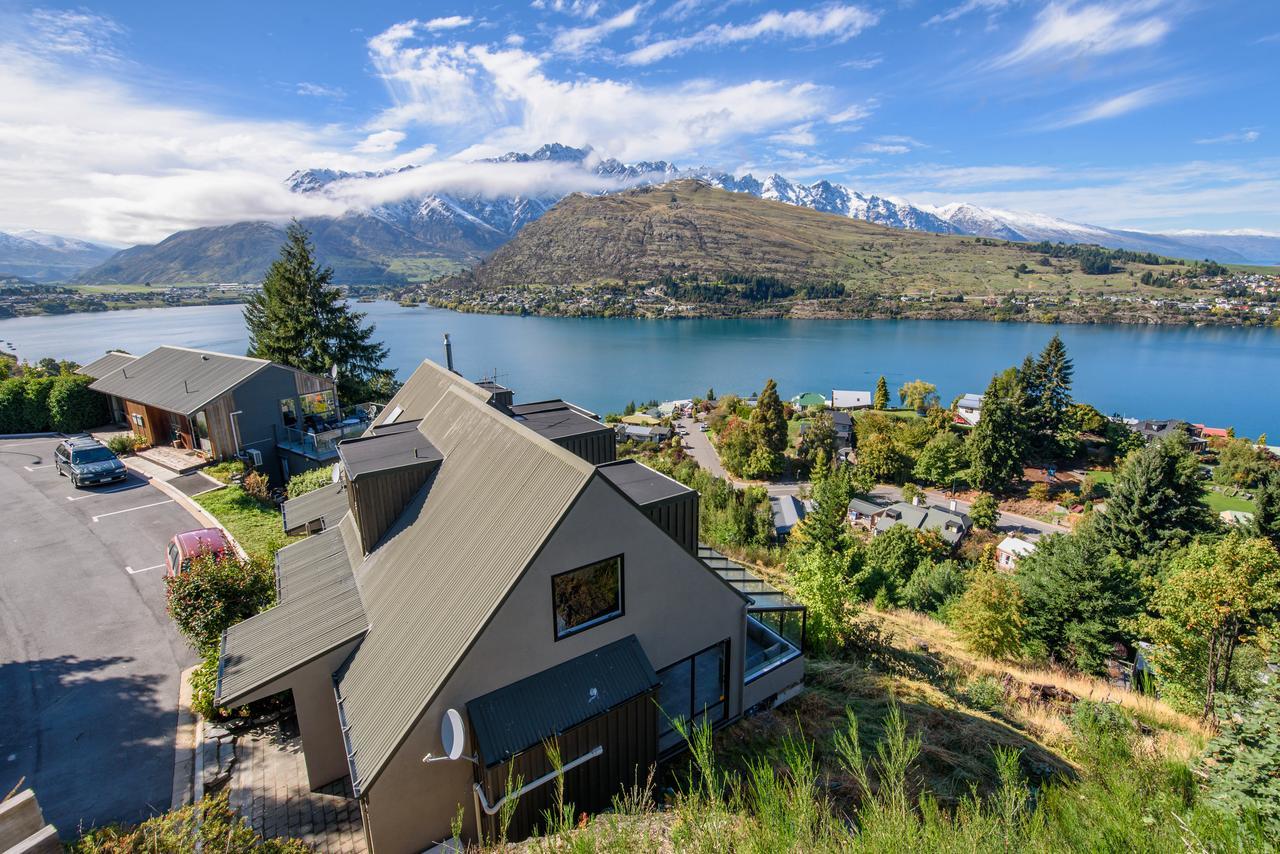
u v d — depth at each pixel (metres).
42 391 33.41
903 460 91.81
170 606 12.07
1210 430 107.31
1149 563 39.19
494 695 8.64
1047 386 92.50
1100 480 85.12
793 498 74.25
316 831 9.16
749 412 110.00
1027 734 12.78
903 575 46.59
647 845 5.17
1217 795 6.42
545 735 8.48
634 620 10.14
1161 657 19.48
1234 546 18.17
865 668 15.88
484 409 13.02
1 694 12.41
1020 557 38.16
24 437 32.38
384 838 8.27
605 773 9.34
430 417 15.23
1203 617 17.83
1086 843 4.61
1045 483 84.69
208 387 28.45
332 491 16.64
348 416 34.84
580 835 5.06
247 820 9.34
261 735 11.25
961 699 14.77
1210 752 7.50
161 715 11.81
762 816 4.74
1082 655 27.88
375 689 8.91
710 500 49.34
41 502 23.14
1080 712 11.77
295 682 9.55
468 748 8.55
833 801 8.88
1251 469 82.00
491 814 8.20
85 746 10.98
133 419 31.77
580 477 9.21
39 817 5.70
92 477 24.59
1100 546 29.38
